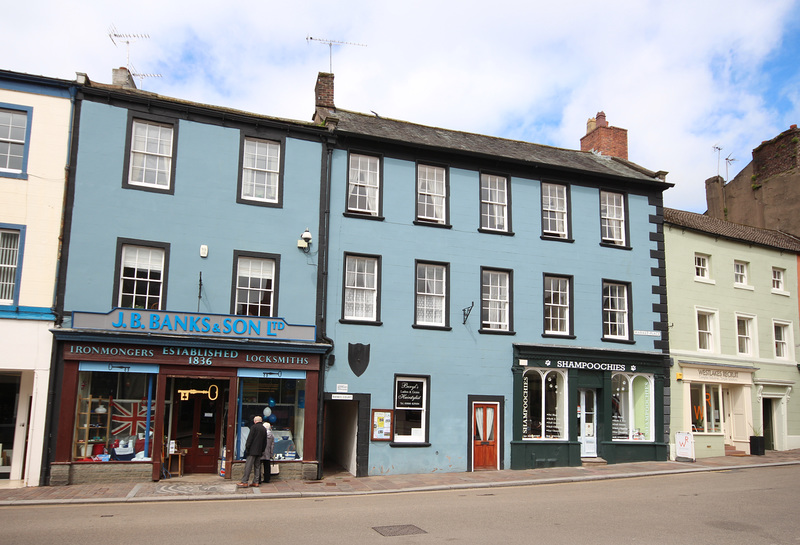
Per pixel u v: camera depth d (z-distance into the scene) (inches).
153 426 576.4
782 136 1127.6
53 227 570.9
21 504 462.0
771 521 406.9
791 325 964.0
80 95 594.6
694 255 864.3
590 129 989.8
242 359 601.9
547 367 725.3
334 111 773.9
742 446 867.4
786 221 1100.5
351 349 649.6
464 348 695.1
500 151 791.1
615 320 783.1
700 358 831.1
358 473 633.0
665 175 836.0
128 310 573.3
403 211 696.4
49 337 551.2
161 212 606.2
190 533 360.5
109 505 467.8
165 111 622.2
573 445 721.0
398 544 336.2
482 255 721.6
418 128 804.6
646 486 577.9
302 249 649.6
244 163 645.9
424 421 669.3
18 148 574.9
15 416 569.6
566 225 772.6
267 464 580.7
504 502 486.6
